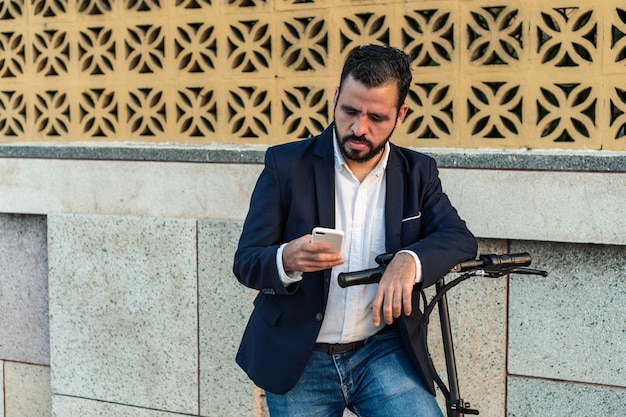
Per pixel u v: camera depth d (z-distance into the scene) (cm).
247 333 261
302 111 348
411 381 244
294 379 245
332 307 245
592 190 301
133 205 381
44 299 420
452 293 336
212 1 360
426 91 329
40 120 404
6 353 431
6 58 409
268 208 246
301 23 346
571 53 304
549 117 310
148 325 386
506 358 332
